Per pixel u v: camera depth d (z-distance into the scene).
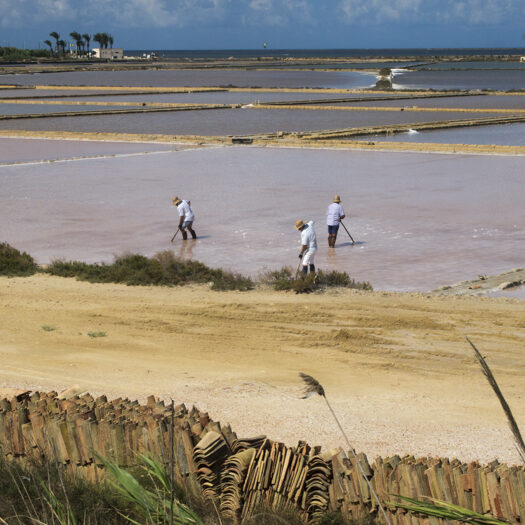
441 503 6.23
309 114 120.88
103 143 81.06
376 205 43.22
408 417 14.70
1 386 16.36
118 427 9.77
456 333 20.50
